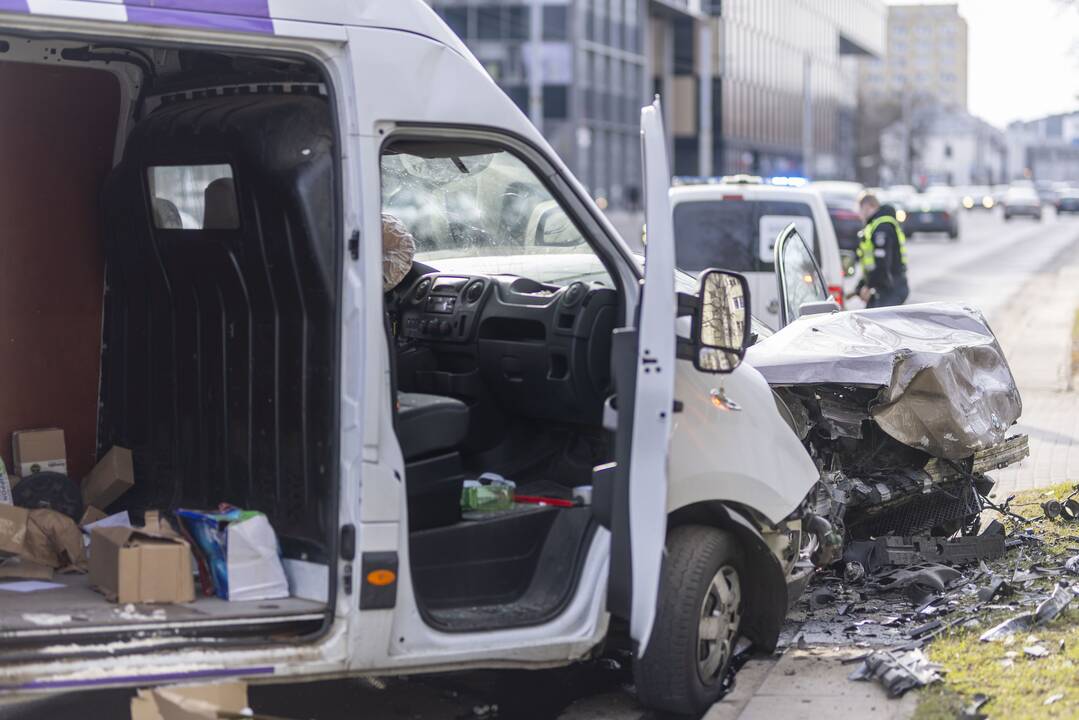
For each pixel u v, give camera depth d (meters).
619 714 13.43
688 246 30.92
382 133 11.45
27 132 13.87
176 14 10.80
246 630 11.02
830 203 57.97
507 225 15.14
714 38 179.62
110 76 14.08
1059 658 13.28
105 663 10.41
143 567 11.33
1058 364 37.69
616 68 148.00
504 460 13.94
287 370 11.84
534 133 12.42
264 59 11.73
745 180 32.81
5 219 13.83
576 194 12.80
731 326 12.45
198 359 12.98
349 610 11.16
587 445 13.88
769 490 13.75
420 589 12.12
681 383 13.00
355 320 11.19
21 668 10.16
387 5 11.63
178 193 12.77
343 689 14.14
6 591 11.78
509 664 12.11
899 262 36.25
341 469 11.23
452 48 11.98
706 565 12.92
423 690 14.12
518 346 13.53
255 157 11.62
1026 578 16.34
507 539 12.62
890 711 12.42
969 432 17.25
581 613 12.40
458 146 12.25
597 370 13.20
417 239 15.47
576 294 13.33
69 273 14.19
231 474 12.62
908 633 14.95
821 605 16.30
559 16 134.12
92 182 14.22
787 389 16.88
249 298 12.20
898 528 17.92
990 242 123.62
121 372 14.15
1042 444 26.09
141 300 13.77
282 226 11.54
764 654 14.35
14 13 10.31
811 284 20.41
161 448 13.63
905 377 16.81
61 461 14.03
